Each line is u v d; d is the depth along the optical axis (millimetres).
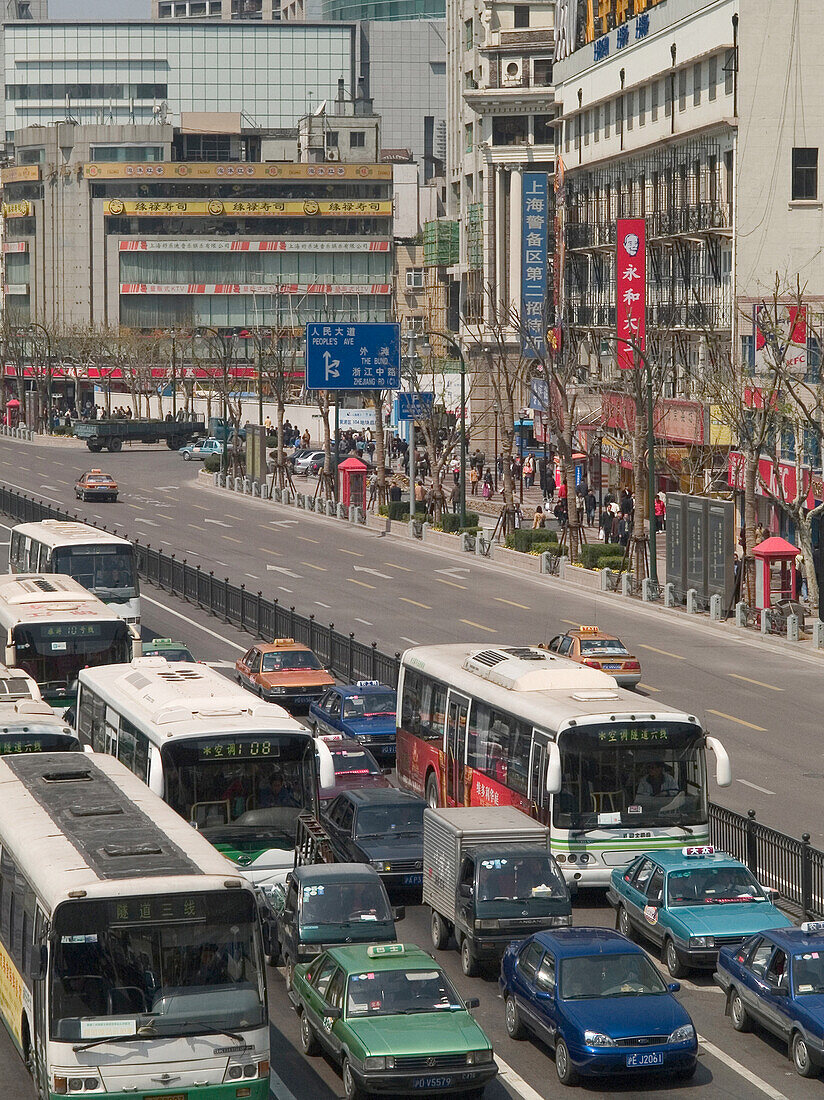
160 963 39656
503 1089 46844
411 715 84062
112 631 85312
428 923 66188
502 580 167500
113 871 40812
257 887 58094
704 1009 54344
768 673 118500
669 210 199500
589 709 66625
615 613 146875
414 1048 43906
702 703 107062
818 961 49531
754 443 141000
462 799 75500
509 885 57750
